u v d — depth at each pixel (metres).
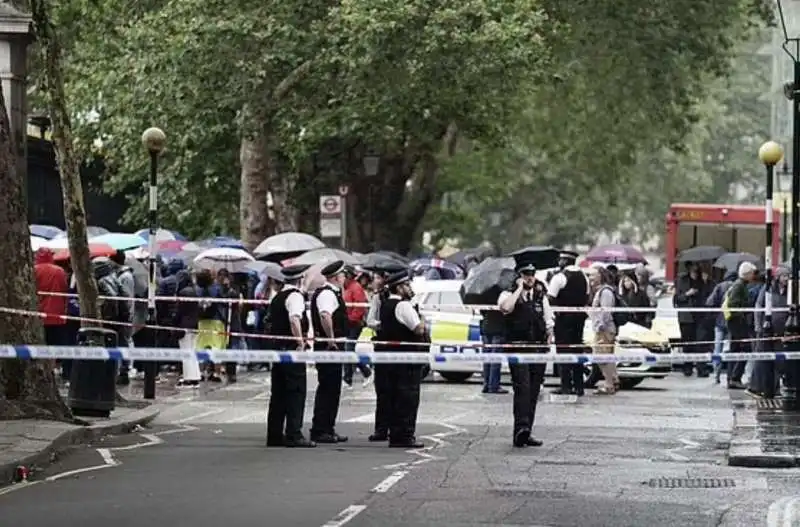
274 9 103.69
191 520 35.94
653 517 36.75
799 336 65.50
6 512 37.19
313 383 81.62
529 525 35.41
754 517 36.88
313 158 131.62
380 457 48.41
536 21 109.06
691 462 47.94
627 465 46.94
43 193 119.56
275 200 132.00
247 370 91.50
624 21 136.88
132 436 55.22
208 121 108.88
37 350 46.09
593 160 154.75
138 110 107.94
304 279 53.41
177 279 77.44
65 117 64.94
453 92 106.19
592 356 59.12
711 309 79.50
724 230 134.25
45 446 47.16
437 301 83.25
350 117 107.50
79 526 35.19
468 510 37.50
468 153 158.38
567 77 137.12
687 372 93.75
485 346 69.38
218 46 103.44
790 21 94.44
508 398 73.25
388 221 142.00
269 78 107.00
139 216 126.44
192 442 53.16
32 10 64.56
